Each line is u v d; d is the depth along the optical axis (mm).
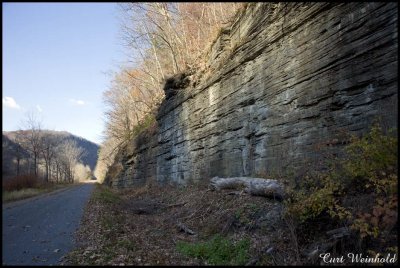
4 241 9883
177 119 23016
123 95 56531
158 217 14242
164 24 32688
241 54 14695
